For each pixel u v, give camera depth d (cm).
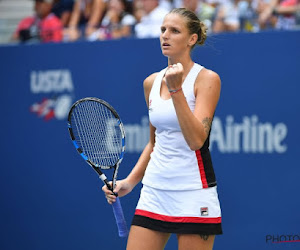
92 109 665
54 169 976
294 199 836
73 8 1153
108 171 935
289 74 831
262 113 846
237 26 978
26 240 997
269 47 839
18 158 999
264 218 851
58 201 975
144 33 1041
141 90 920
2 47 1000
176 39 512
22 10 1302
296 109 830
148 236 521
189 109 474
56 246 977
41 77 980
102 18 1125
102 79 941
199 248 510
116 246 939
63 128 969
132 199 908
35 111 986
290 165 835
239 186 862
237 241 863
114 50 932
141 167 571
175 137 510
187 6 1049
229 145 864
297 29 848
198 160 510
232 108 862
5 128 1005
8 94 1001
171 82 466
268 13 961
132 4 1111
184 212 507
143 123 914
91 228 954
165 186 514
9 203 1006
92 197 952
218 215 521
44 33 1093
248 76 852
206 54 870
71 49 958
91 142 619
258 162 851
